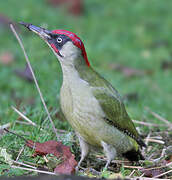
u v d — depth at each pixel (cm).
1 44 1828
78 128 906
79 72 891
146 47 2094
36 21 2028
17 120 1073
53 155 898
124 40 2138
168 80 1705
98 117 890
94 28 2223
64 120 1124
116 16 2472
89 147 948
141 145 998
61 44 891
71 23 2206
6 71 1561
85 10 2511
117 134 928
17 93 1365
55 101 1145
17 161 865
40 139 954
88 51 1614
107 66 1766
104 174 838
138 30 2244
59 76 1220
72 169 845
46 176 771
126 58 1909
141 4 2600
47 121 1041
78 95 881
